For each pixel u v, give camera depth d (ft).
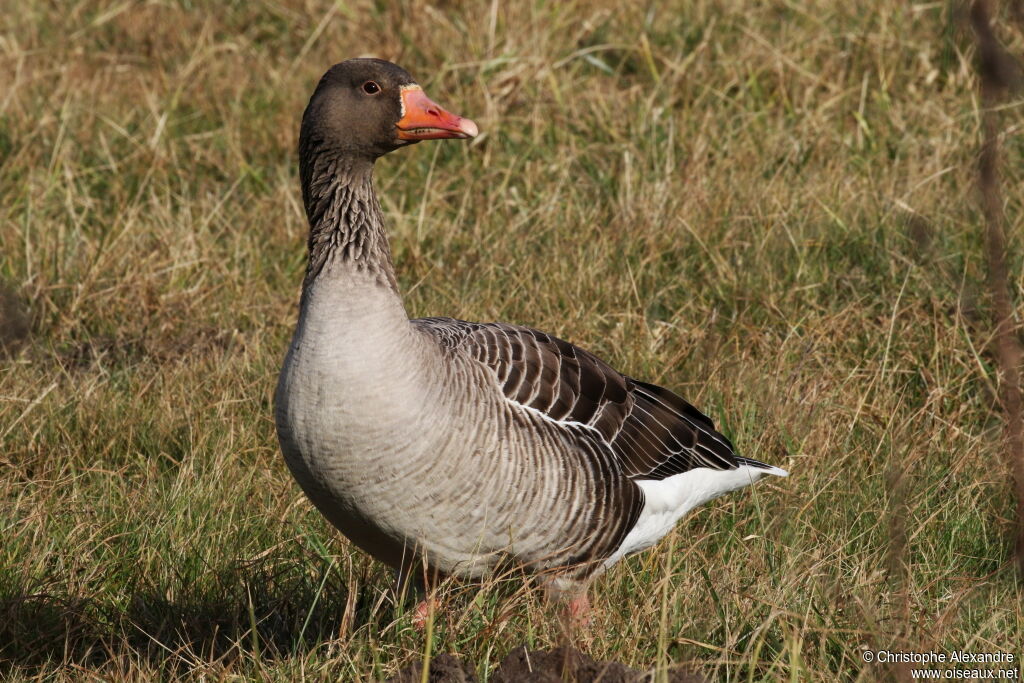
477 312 41.29
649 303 41.86
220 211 49.88
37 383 38.45
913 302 40.52
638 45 58.54
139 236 47.52
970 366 37.24
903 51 56.54
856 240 44.11
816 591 27.32
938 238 42.47
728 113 54.54
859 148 51.21
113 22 66.39
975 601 28.09
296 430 24.93
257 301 44.45
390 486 24.81
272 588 30.66
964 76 54.13
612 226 46.29
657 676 23.03
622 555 29.17
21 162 52.70
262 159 54.44
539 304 41.68
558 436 26.76
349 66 26.66
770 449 34.45
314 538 31.55
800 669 24.41
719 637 26.84
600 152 52.31
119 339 42.83
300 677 25.67
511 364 27.09
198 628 28.86
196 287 44.50
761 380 36.14
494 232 46.88
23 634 28.63
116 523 32.12
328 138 26.22
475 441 25.17
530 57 56.18
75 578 30.09
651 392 30.63
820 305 41.96
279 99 57.41
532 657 25.05
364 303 24.61
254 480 34.19
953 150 48.52
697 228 45.24
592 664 24.30
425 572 26.61
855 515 31.14
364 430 24.35
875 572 28.25
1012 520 30.14
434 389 24.72
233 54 62.85
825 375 37.70
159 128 53.93
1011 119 49.06
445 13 61.93
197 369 39.78
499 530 26.02
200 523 31.76
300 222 49.11
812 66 56.80
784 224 43.83
